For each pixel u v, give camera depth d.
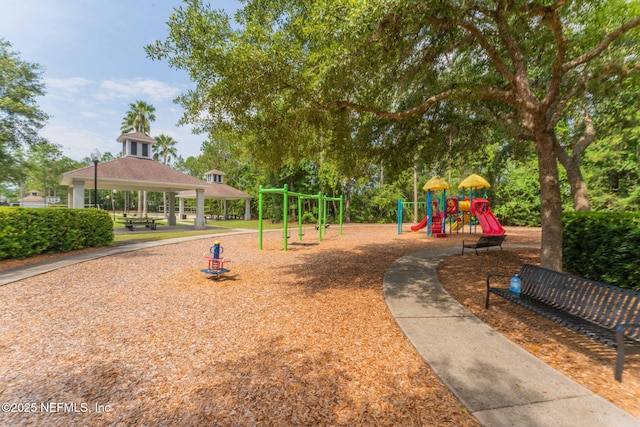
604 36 6.43
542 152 5.55
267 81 4.87
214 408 2.36
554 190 5.46
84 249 10.81
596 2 5.31
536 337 3.69
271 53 4.66
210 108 5.46
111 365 3.04
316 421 2.20
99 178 16.25
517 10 4.47
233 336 3.74
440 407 2.35
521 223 24.28
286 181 31.61
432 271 7.34
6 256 8.19
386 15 3.83
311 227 25.05
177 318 4.35
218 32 4.99
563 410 2.28
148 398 2.49
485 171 25.17
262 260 9.20
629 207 17.03
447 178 32.91
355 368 2.97
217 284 6.29
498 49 7.02
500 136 11.95
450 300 5.09
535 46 6.88
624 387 2.61
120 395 2.54
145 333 3.83
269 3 5.44
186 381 2.75
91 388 2.64
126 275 7.02
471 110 8.27
